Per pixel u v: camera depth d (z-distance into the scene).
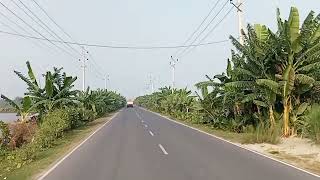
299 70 22.42
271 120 23.45
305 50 22.73
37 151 18.36
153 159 14.65
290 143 19.61
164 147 18.66
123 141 22.17
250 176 10.80
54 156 16.83
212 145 19.39
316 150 16.91
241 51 24.42
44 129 22.11
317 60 22.27
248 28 23.91
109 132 29.48
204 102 32.66
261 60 23.53
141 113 75.19
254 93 24.00
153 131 29.48
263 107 25.38
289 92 22.42
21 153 15.98
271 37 22.94
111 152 17.25
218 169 12.06
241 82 24.00
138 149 18.08
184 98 51.44
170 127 34.22
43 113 31.56
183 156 15.33
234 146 18.89
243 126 26.88
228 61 28.84
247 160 14.04
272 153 16.23
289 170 11.80
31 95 31.92
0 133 23.08
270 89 22.78
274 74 23.89
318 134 18.61
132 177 11.01
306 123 20.95
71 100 32.84
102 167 13.03
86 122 42.44
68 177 11.28
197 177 10.75
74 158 15.64
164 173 11.52
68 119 30.03
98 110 57.78
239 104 27.20
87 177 11.22
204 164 13.14
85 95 51.88
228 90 27.14
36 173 12.35
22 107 29.61
